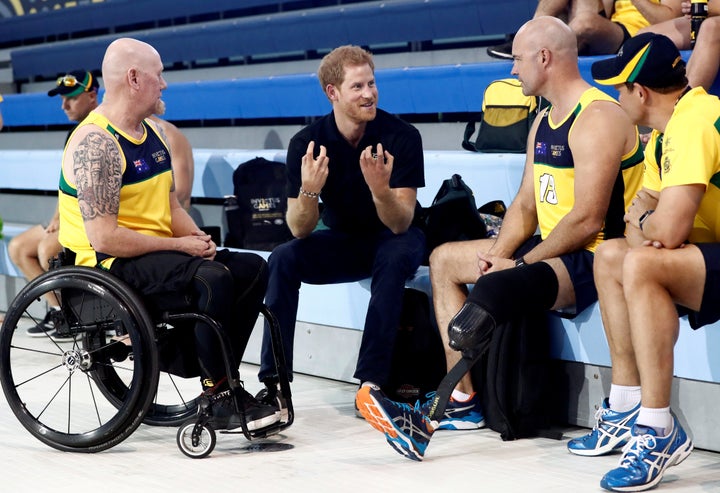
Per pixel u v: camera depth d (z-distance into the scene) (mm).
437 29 13336
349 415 8266
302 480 6500
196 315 7082
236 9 17438
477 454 7098
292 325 8281
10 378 7441
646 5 11000
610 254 6812
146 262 7180
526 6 12250
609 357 7457
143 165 7426
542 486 6309
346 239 8633
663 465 6242
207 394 7129
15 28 21469
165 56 17359
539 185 7699
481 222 8773
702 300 6309
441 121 12750
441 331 7973
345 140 8438
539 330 7559
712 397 7051
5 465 6957
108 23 19234
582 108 7355
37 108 17484
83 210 7078
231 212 10883
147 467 6863
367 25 14133
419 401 7789
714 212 6473
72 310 7473
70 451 7250
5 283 13195
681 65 6582
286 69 15328
